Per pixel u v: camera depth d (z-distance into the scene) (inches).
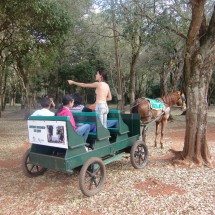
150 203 188.4
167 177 237.8
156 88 1514.5
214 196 196.9
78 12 698.8
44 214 179.0
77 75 1090.1
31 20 459.8
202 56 265.3
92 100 1560.0
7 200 202.1
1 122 740.7
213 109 1190.9
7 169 276.8
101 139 220.1
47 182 236.2
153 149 350.3
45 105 253.3
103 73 249.6
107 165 276.4
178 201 190.1
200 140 272.1
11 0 390.3
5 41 544.7
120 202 191.6
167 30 485.4
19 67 733.9
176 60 735.1
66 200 198.7
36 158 213.6
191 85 272.4
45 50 536.7
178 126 603.2
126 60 1036.5
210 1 524.1
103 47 999.0
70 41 785.6
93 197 201.2
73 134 195.0
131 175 245.3
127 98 1422.2
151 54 906.7
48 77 1194.0
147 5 503.8
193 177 236.2
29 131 218.1
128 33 521.7
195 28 254.5
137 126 264.8
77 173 256.8
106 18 586.2
